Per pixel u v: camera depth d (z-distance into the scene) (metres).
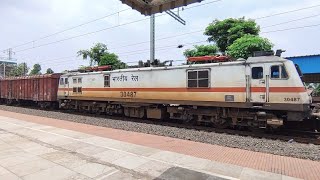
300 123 13.80
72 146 9.57
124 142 10.17
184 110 15.51
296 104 11.46
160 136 11.62
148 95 16.69
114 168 7.12
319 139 11.30
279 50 12.36
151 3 9.72
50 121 16.59
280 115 12.37
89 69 21.50
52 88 25.80
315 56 24.17
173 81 15.47
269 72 12.10
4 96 35.09
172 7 9.60
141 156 8.16
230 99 13.18
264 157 8.10
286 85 11.69
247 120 13.32
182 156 8.11
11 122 16.05
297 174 6.53
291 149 9.27
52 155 8.45
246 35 26.56
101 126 14.57
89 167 7.24
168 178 6.33
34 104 30.97
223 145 10.03
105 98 19.39
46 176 6.59
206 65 14.09
